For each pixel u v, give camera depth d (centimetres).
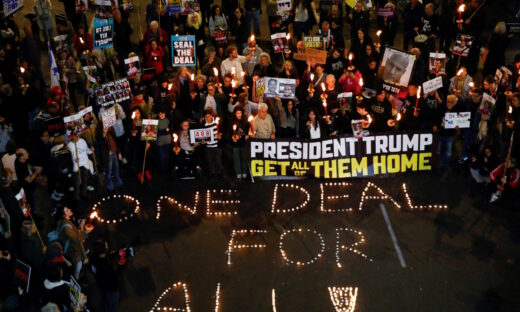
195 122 1667
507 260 1348
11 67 1875
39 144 1502
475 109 1620
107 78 1928
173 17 2131
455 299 1254
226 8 2152
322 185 1587
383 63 1712
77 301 1124
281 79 1606
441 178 1598
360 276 1316
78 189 1515
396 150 1590
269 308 1245
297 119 1641
